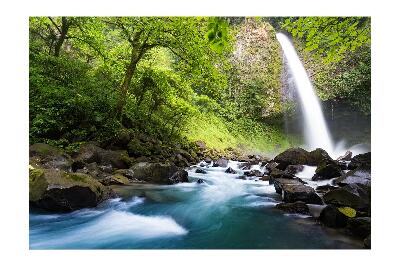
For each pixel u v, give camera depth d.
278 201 7.53
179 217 6.33
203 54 11.65
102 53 14.04
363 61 23.53
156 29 11.27
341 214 5.64
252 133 25.08
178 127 18.16
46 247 5.02
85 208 6.47
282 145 25.66
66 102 10.79
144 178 9.53
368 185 6.80
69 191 6.27
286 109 25.28
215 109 24.89
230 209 6.84
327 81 24.38
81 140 11.28
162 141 15.34
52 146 9.66
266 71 26.42
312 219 6.08
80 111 11.51
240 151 22.02
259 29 27.58
